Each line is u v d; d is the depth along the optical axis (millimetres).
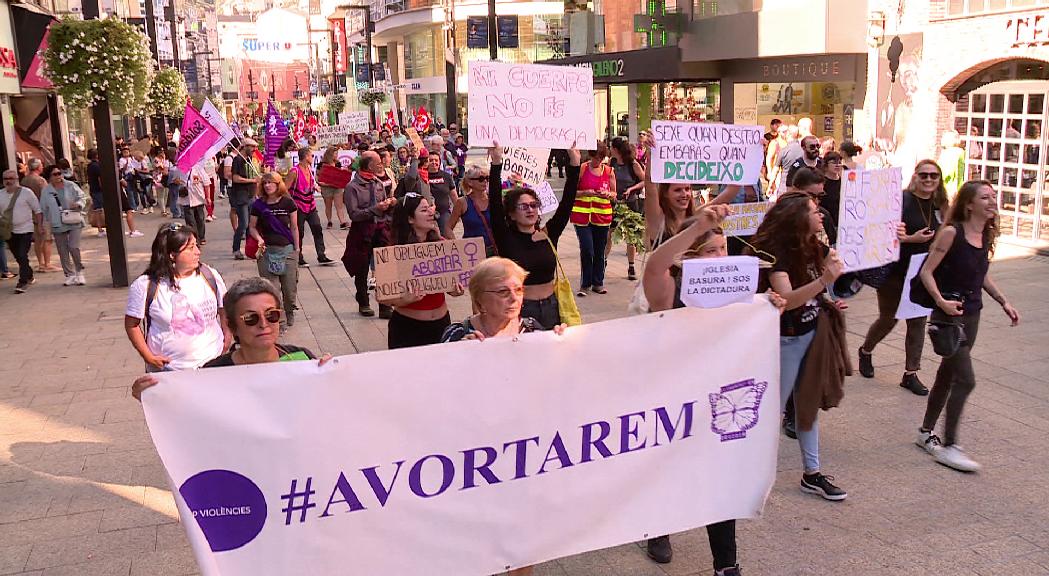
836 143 18891
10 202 12719
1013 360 8062
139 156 23656
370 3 66375
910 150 15672
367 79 56844
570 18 28891
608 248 12203
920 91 15320
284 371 3246
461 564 3625
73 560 4863
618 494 3904
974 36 14016
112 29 12148
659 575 4621
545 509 3758
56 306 11727
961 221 5734
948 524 5102
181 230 5152
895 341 8781
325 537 3387
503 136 5609
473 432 3557
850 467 5918
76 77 11977
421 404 3451
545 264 5777
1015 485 5598
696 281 3883
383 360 3369
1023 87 13578
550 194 8016
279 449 3270
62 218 12914
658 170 5285
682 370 3932
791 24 17609
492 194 5684
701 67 21094
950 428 5918
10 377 8406
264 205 9500
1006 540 4902
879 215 5801
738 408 4086
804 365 5336
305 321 10250
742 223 6609
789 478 5758
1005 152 14070
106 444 6602
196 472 3201
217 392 3189
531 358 3613
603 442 3826
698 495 4078
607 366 3779
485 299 3994
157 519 5359
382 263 5707
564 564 4758
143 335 5207
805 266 5145
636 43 24109
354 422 3357
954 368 5836
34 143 21750
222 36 68125
